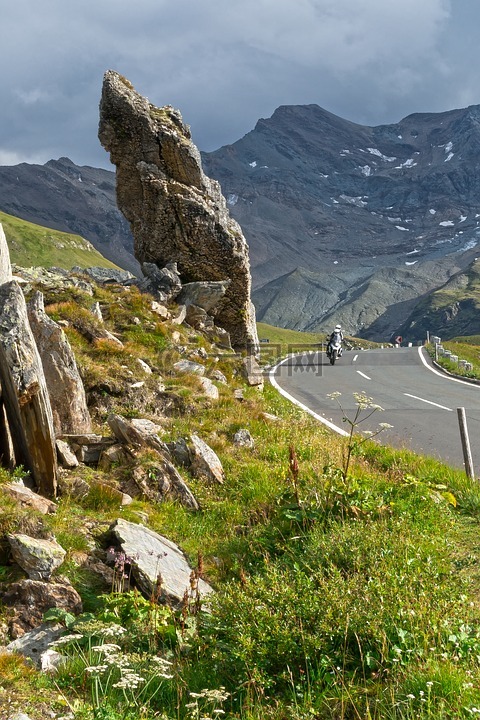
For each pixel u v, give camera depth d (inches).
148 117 916.0
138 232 930.7
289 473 409.1
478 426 720.3
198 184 944.3
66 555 267.9
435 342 1792.6
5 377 335.6
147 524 332.8
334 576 252.4
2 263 418.6
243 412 579.5
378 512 350.3
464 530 360.2
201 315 858.1
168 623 241.3
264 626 221.9
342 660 208.7
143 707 183.8
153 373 596.7
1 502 284.2
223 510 374.0
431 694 181.5
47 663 208.7
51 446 327.0
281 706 192.1
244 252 927.0
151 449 391.5
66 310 634.8
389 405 872.3
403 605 221.6
